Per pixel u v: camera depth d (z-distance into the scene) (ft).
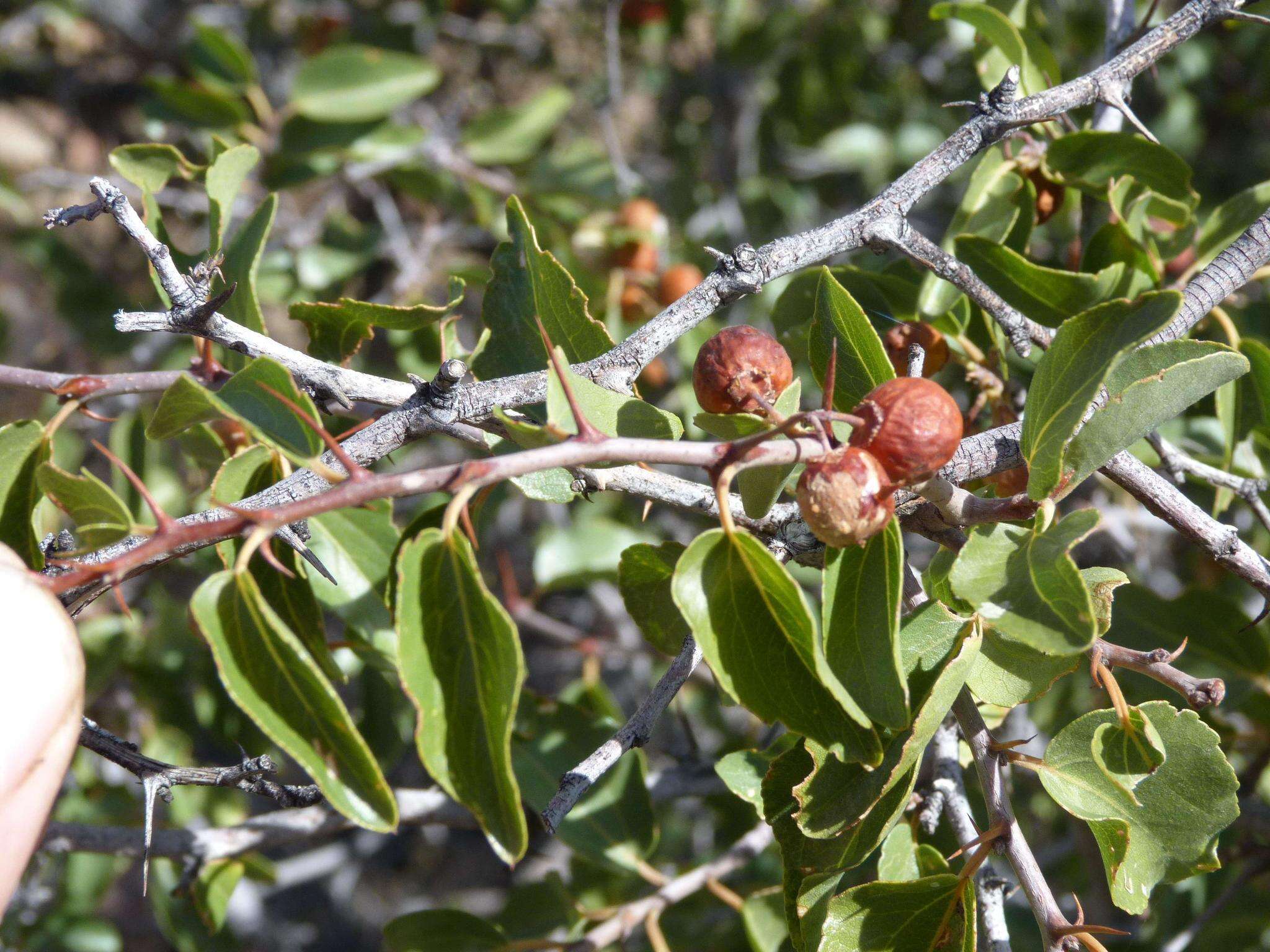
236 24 3.58
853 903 1.23
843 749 1.14
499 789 1.10
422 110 3.31
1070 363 1.20
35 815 1.13
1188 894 1.86
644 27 3.39
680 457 1.12
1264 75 2.96
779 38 3.28
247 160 1.46
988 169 1.51
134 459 1.77
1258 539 2.10
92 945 2.32
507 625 1.09
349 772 1.11
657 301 2.40
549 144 3.76
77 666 1.14
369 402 1.31
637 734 1.23
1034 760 1.25
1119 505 2.14
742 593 1.14
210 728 1.88
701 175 3.55
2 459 1.25
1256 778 1.75
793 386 1.22
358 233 2.40
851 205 3.55
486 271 2.19
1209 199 2.94
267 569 1.28
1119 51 1.62
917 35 3.37
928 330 1.47
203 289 1.28
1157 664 1.24
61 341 3.82
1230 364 1.19
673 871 2.06
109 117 3.94
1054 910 1.20
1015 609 1.15
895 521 1.15
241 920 3.47
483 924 1.59
